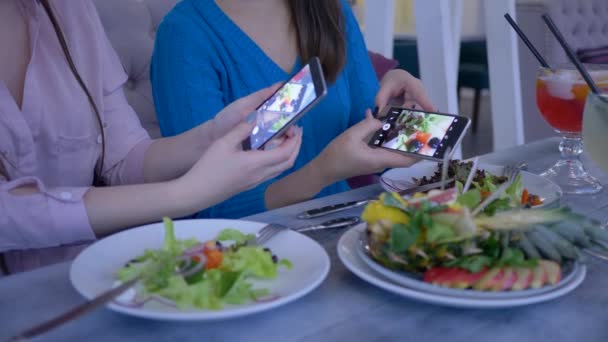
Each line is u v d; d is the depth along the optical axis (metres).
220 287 0.55
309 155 1.34
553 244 0.59
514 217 0.60
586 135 0.81
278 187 1.10
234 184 0.82
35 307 0.57
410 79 1.28
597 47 3.23
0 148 0.98
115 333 0.53
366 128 1.02
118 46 1.62
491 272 0.57
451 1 2.85
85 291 0.55
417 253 0.58
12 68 1.04
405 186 0.94
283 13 1.37
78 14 1.12
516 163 1.12
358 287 0.62
